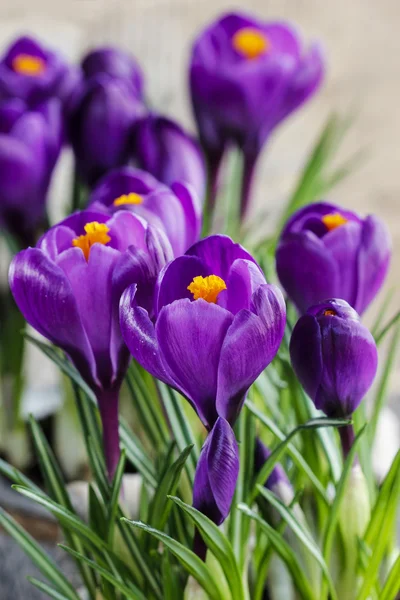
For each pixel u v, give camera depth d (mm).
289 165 1710
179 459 515
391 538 585
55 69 765
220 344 480
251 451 560
